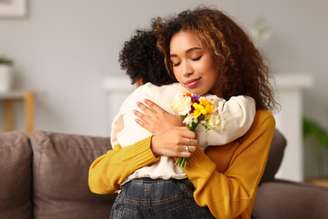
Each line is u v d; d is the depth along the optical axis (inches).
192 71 58.3
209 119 54.2
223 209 53.8
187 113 54.5
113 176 57.1
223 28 59.2
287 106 168.9
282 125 169.2
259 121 59.1
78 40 178.9
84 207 78.7
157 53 65.9
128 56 67.3
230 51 58.8
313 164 188.2
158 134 55.6
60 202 78.4
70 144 80.7
